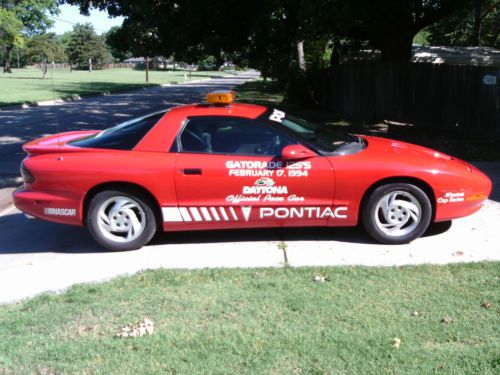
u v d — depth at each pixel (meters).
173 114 5.46
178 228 5.42
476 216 6.27
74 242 5.84
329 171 5.25
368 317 3.69
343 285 4.29
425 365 3.08
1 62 99.81
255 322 3.66
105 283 4.51
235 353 3.26
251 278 4.51
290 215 5.35
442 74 13.89
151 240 5.77
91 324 3.72
